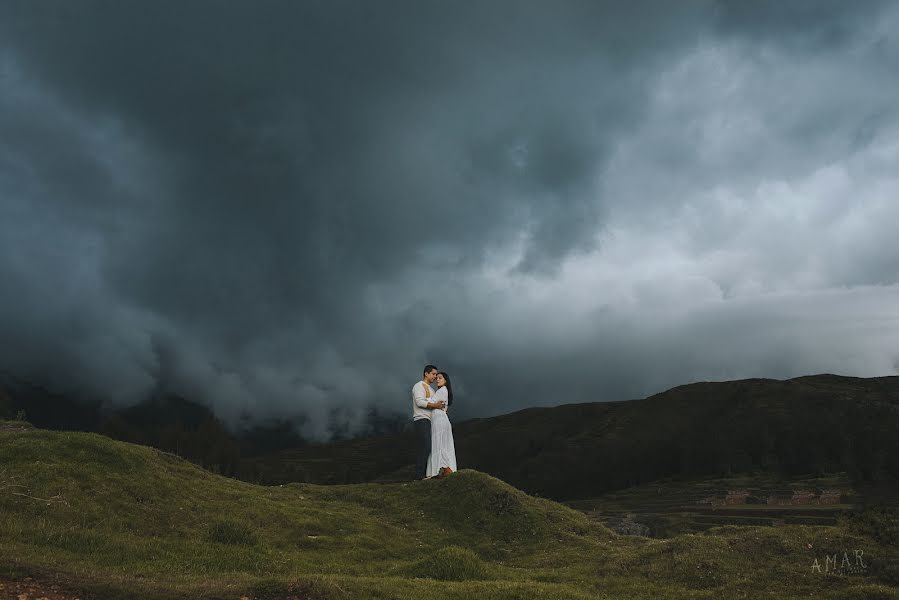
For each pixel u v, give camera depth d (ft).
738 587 48.24
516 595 42.22
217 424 533.96
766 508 343.26
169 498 65.16
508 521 75.61
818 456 483.10
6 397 283.38
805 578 47.78
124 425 501.97
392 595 40.14
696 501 395.75
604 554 65.62
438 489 83.20
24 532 47.42
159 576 42.65
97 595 33.96
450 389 92.84
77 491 59.11
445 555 54.29
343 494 86.48
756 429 568.82
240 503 70.23
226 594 36.99
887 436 473.67
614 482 603.26
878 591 42.78
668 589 50.08
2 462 60.90
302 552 60.34
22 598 32.17
